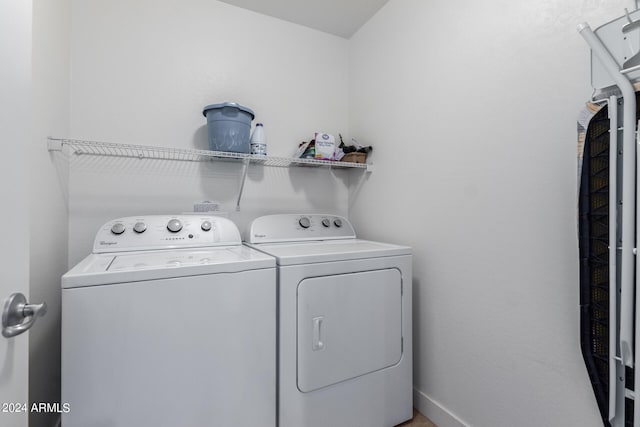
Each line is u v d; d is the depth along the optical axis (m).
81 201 1.56
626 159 0.84
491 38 1.27
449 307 1.47
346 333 1.35
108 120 1.62
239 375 1.11
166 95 1.75
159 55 1.74
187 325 1.03
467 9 1.38
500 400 1.24
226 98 1.92
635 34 0.85
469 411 1.37
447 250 1.48
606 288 0.91
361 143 2.17
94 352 0.91
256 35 2.02
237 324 1.11
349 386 1.36
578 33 0.99
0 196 0.63
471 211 1.36
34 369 1.10
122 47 1.65
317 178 2.24
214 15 1.89
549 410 1.08
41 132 1.13
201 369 1.05
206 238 1.54
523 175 1.16
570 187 1.02
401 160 1.78
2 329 0.63
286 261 1.21
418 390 1.64
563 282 1.04
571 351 1.02
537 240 1.12
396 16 1.84
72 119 1.54
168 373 1.00
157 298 0.99
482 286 1.31
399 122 1.80
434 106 1.55
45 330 1.21
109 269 0.97
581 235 0.95
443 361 1.50
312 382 1.26
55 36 1.29
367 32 2.12
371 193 2.06
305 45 2.20
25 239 0.71
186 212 1.81
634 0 0.86
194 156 1.83
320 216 1.94
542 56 1.09
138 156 1.69
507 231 1.21
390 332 1.48
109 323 0.92
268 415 1.17
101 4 1.61
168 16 1.77
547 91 1.08
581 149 0.96
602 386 0.92
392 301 1.49
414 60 1.69
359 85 2.20
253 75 2.01
